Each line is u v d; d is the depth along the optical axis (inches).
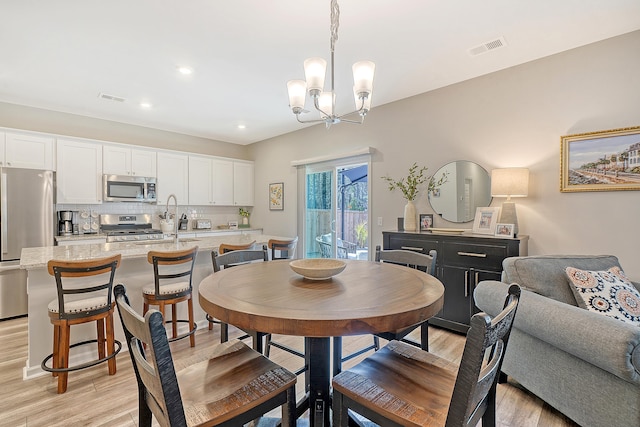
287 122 191.2
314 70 70.9
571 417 66.4
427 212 144.1
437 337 116.6
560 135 109.4
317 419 56.0
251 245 122.1
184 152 209.5
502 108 122.3
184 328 122.0
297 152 209.9
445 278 121.1
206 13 86.6
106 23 91.0
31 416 71.9
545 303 68.6
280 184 223.5
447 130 137.4
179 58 112.2
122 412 73.5
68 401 77.5
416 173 147.6
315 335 39.7
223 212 241.9
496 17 88.8
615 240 99.7
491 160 125.4
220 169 228.4
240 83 133.6
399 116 153.8
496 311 79.7
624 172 97.8
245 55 110.0
